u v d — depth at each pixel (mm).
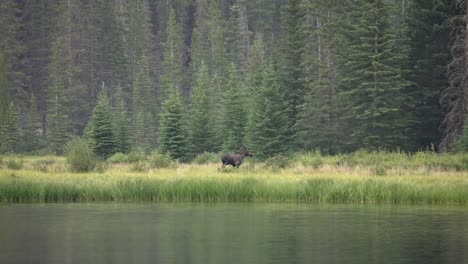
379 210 93938
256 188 107688
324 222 81188
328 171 141875
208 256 59312
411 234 71500
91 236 70500
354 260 57500
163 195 107125
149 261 57031
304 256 59312
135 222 81375
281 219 83750
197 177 119375
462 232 73062
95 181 111875
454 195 102500
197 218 84875
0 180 111312
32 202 104938
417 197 103375
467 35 168375
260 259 57938
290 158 184500
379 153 173250
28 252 61281
